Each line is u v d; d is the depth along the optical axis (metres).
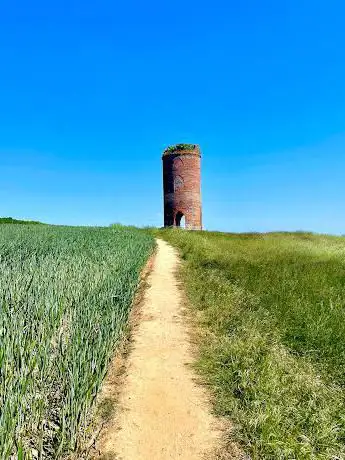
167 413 5.49
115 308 7.78
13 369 4.61
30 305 6.41
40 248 16.02
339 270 14.17
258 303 10.30
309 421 5.04
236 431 5.02
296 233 37.19
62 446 4.41
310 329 7.89
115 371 6.82
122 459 4.55
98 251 15.42
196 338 8.38
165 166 49.34
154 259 20.17
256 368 6.32
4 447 3.63
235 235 37.09
